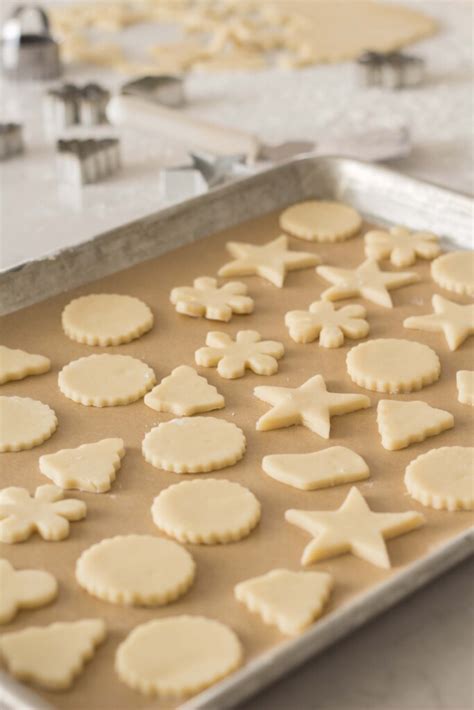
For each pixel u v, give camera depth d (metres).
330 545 0.86
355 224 1.20
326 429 0.97
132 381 1.01
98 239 1.12
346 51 1.67
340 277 1.13
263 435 0.97
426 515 0.90
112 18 1.82
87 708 0.77
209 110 1.53
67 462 0.93
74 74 1.65
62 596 0.84
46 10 1.89
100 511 0.90
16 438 0.96
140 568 0.85
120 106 1.39
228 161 1.32
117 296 1.11
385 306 1.11
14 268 1.09
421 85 1.59
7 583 0.84
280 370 1.04
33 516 0.89
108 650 0.81
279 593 0.83
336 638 0.78
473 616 0.84
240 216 1.21
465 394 1.00
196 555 0.87
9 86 1.63
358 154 1.36
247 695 0.75
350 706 0.79
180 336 1.08
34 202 1.33
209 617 0.83
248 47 1.71
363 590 0.84
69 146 1.37
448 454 0.94
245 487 0.92
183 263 1.15
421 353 1.04
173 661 0.79
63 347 1.06
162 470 0.94
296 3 1.86
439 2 1.90
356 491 0.91
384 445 0.96
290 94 1.58
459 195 1.17
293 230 1.20
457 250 1.17
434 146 1.43
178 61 1.66
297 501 0.91
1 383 1.02
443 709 0.79
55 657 0.79
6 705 0.74
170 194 1.32
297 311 1.09
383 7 1.84
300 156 1.23
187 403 0.99
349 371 1.03
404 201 1.20
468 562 0.87
